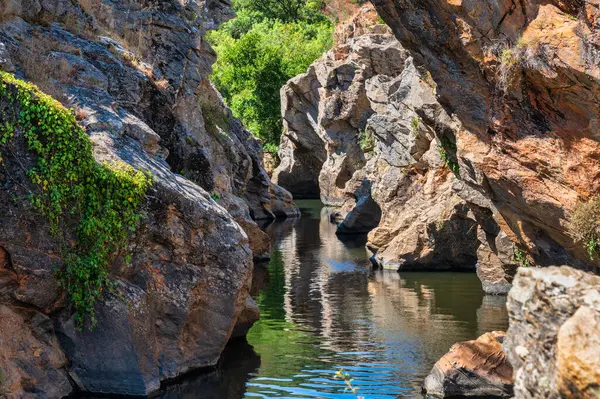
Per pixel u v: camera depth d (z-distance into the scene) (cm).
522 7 1784
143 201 1664
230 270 1772
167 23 2644
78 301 1570
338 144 5441
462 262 2998
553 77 1747
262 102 6881
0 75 1502
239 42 6944
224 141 3469
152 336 1642
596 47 1695
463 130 1991
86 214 1572
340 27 5750
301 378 1659
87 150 1583
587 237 1803
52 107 1541
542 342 717
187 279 1711
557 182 1844
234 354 1856
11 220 1489
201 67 3434
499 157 1922
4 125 1495
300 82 6022
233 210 3116
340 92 5309
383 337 1989
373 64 4541
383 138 3209
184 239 1714
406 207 3100
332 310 2319
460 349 1584
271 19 8906
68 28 2141
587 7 1709
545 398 701
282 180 6550
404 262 3025
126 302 1588
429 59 1962
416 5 1892
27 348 1509
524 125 1862
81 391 1594
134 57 2364
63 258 1551
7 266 1497
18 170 1502
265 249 3347
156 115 2323
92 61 2091
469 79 1914
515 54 1788
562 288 710
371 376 1664
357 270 3045
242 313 1988
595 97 1719
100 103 1866
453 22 1858
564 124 1803
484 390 1541
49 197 1530
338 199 5588
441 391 1541
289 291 2625
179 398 1554
